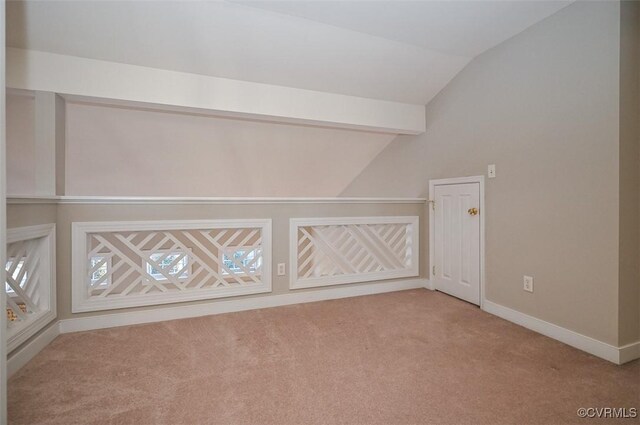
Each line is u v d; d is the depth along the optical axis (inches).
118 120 120.6
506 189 100.8
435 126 132.2
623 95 73.1
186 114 123.4
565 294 84.1
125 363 73.0
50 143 90.0
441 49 107.2
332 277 121.5
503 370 70.6
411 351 79.2
